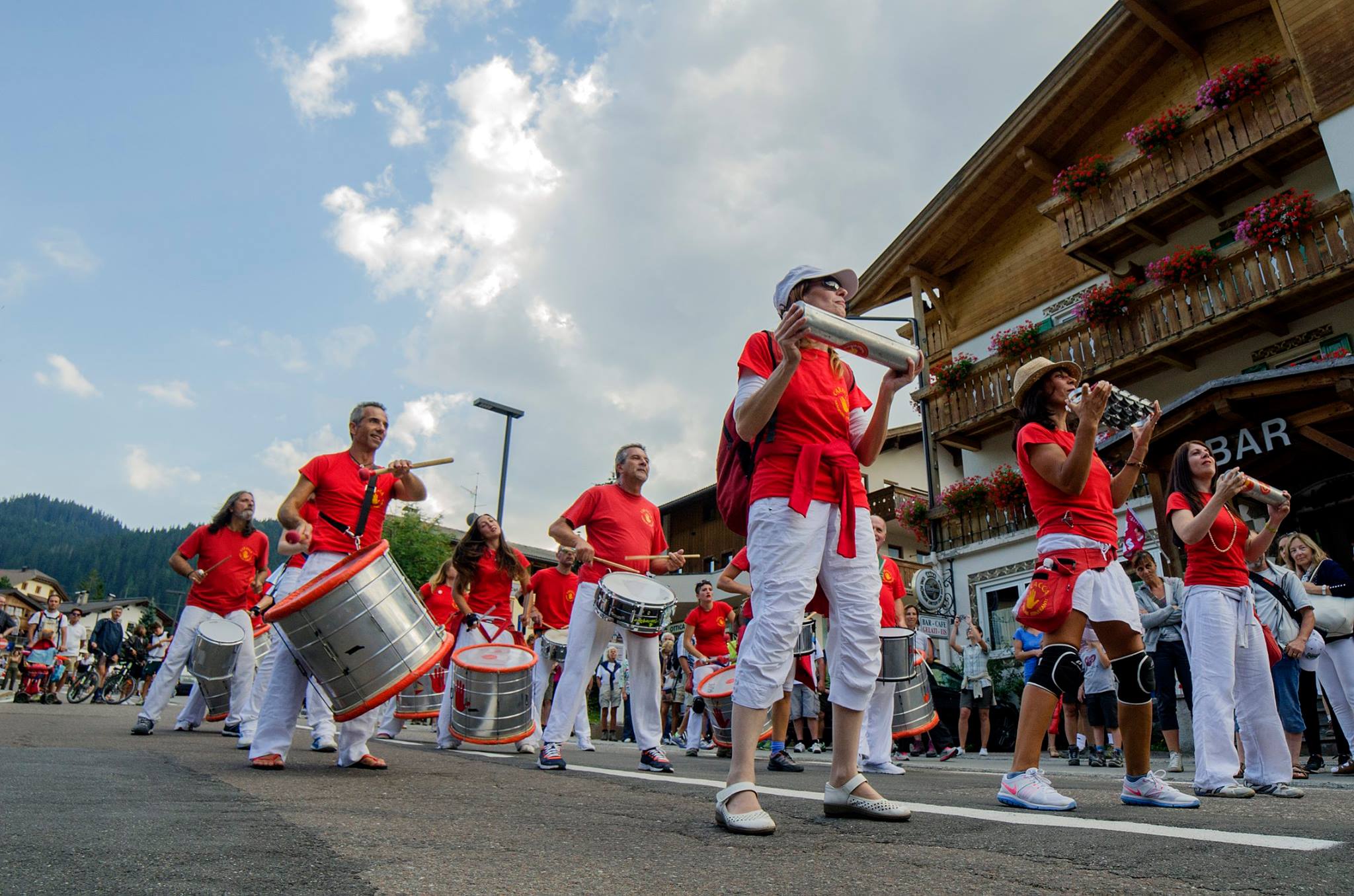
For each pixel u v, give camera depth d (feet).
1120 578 11.61
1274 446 31.68
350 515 15.84
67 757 14.10
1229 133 44.52
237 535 24.80
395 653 13.69
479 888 5.59
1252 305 41.65
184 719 26.12
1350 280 39.09
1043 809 10.70
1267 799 13.71
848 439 10.43
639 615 18.13
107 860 5.88
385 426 16.39
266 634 26.53
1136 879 6.15
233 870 5.78
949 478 71.00
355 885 5.52
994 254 63.10
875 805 9.39
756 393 9.51
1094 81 53.16
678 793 12.53
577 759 22.57
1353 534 37.83
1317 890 5.78
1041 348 53.67
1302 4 41.55
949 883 5.98
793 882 6.00
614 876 6.11
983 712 35.17
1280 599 20.61
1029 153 56.54
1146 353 46.44
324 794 10.69
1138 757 11.94
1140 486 44.60
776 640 9.27
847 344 9.27
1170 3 48.37
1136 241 51.34
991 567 55.31
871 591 9.95
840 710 9.78
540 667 28.14
